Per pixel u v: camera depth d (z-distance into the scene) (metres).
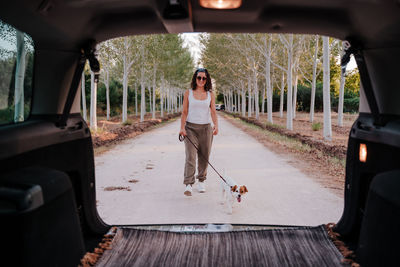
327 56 14.57
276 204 5.50
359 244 2.69
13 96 2.59
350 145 3.19
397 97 2.65
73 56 2.94
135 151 12.15
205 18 2.78
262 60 31.81
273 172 8.20
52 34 2.61
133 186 6.79
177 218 4.73
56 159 2.68
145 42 28.22
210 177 7.59
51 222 2.01
